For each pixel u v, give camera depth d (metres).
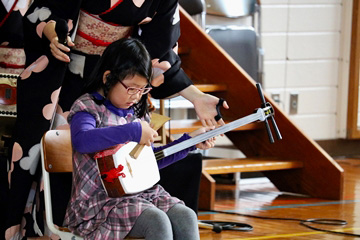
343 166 14.30
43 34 6.37
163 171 7.31
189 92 6.52
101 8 6.34
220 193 11.34
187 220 5.12
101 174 5.09
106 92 5.32
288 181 11.30
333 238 7.98
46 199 5.39
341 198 10.70
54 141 5.46
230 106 11.14
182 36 11.35
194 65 11.34
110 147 5.09
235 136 11.72
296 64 14.84
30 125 6.54
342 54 15.20
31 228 6.75
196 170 7.44
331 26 15.04
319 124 15.16
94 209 5.21
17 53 7.81
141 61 5.19
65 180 6.51
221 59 11.04
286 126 11.08
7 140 7.08
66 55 6.13
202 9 12.46
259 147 11.45
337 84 15.25
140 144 5.21
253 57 13.27
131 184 5.08
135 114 5.68
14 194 6.56
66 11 6.38
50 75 6.50
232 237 7.95
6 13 7.68
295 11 14.72
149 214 4.98
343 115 15.31
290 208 9.94
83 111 5.28
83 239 5.24
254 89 10.81
